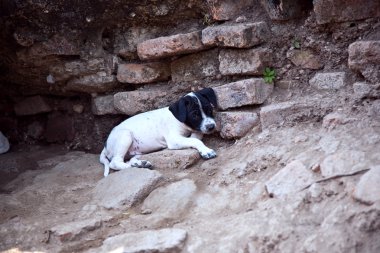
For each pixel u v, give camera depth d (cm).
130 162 203
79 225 172
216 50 211
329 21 195
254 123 201
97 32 224
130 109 225
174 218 174
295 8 203
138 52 220
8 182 216
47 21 218
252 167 184
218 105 208
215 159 197
